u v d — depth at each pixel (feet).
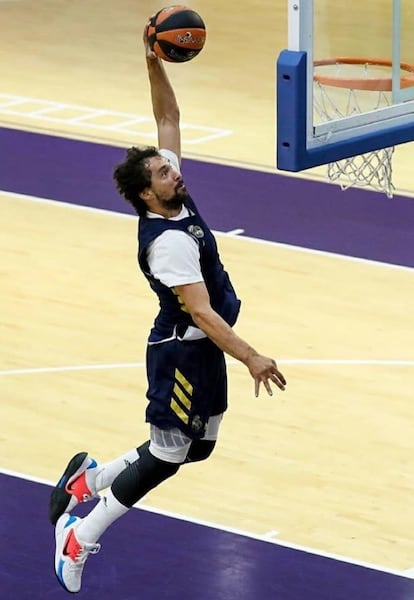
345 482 74.43
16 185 124.67
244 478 74.79
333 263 106.32
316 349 91.09
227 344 56.03
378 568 66.18
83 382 86.28
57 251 109.09
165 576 65.57
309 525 70.18
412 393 84.79
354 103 69.05
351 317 96.27
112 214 117.50
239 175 125.90
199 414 58.95
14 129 140.15
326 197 120.16
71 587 61.41
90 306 98.17
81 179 126.00
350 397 84.28
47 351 90.74
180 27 62.13
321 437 79.30
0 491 73.26
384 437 79.41
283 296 100.01
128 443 78.89
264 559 66.85
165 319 59.00
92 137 137.39
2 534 69.15
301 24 65.10
